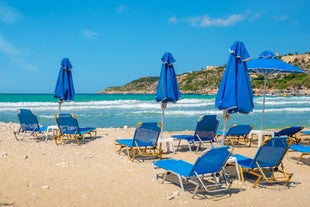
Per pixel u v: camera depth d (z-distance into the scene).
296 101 50.75
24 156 7.68
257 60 9.90
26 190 5.30
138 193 5.32
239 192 5.48
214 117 8.52
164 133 12.59
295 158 8.41
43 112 25.39
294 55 150.75
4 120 19.23
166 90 8.45
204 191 5.51
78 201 4.87
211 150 5.05
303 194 5.44
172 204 4.86
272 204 4.94
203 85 139.12
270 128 16.05
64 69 10.76
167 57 8.57
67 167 6.88
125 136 11.43
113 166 7.07
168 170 5.56
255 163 5.78
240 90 6.20
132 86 178.62
